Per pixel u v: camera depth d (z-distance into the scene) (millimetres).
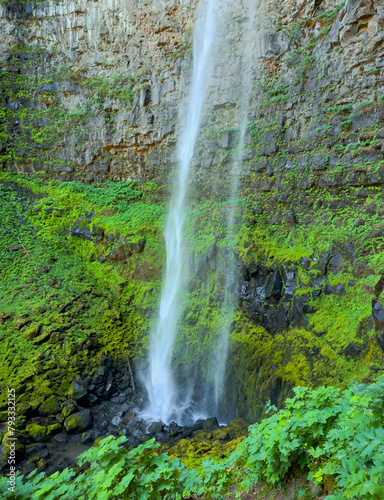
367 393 3051
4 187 15016
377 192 8625
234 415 9625
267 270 10305
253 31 12305
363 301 7859
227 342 10562
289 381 8203
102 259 13922
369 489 2178
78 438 8594
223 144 12781
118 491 2822
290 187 10656
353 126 9305
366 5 9000
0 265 12273
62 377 9844
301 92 10680
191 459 6648
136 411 9992
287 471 3697
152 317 12438
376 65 8906
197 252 12320
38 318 10922
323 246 9281
